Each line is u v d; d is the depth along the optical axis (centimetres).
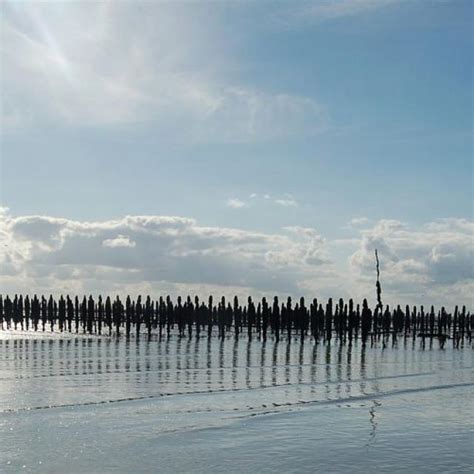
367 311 11894
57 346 10244
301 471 2467
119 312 13675
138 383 5178
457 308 12862
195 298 12950
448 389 5072
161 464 2548
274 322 12056
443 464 2595
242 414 3694
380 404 4181
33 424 3284
